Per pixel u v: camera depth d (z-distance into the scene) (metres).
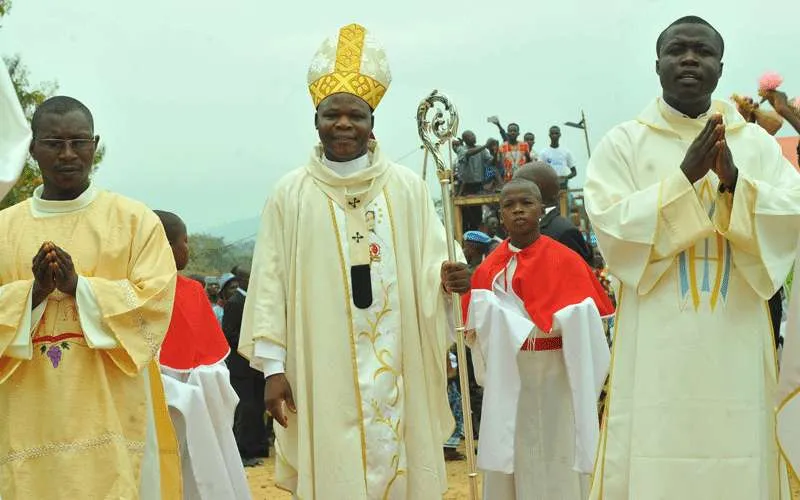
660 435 5.87
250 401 13.76
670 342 5.90
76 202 6.20
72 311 5.99
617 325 6.17
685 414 5.86
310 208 7.08
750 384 5.89
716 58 6.07
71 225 6.17
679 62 6.03
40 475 5.89
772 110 7.58
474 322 7.78
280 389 6.94
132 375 6.04
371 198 7.11
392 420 6.93
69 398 5.91
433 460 7.03
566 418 7.84
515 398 7.68
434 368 7.10
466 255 12.77
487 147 19.11
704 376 5.86
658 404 5.89
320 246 7.04
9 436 5.91
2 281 6.09
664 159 6.10
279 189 7.21
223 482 7.59
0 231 6.16
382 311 7.02
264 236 7.16
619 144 6.20
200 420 7.54
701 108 6.16
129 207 6.28
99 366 6.00
